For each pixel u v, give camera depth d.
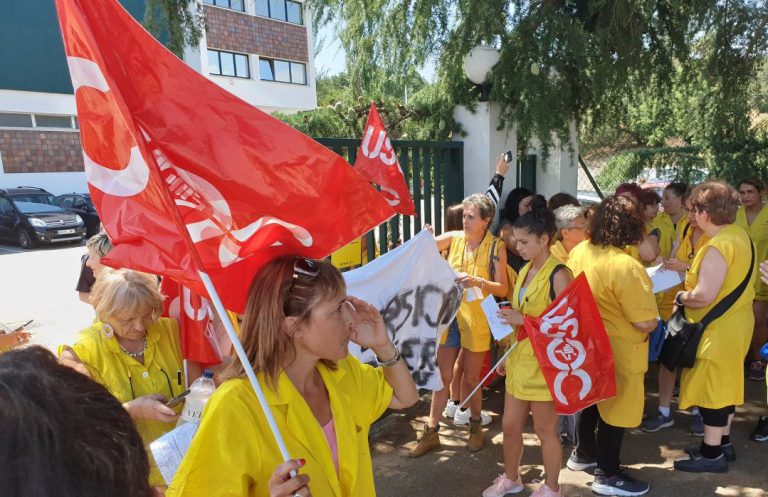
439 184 4.91
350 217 1.57
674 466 3.41
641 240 2.94
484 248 3.74
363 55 5.02
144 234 1.41
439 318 3.25
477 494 3.23
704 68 5.34
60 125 22.88
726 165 6.86
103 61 1.26
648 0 4.47
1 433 0.64
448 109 5.24
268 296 1.38
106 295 2.04
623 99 5.39
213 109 1.39
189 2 3.88
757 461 3.47
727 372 3.14
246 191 1.46
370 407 1.67
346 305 1.66
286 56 27.03
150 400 1.96
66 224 16.02
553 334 2.80
